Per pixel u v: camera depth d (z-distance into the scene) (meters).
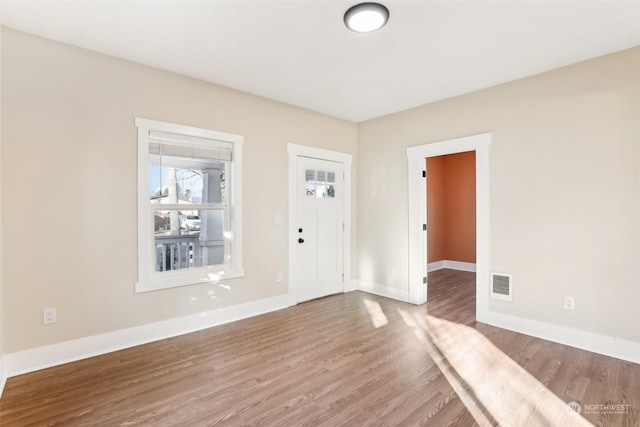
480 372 2.37
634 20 2.18
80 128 2.59
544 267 2.97
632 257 2.53
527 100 3.08
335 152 4.50
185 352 2.71
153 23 2.25
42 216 2.43
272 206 3.83
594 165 2.70
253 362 2.53
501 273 3.26
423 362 2.53
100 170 2.68
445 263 6.56
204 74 3.10
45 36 2.42
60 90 2.50
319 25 2.27
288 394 2.10
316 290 4.35
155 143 3.01
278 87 3.42
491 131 3.33
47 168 2.45
